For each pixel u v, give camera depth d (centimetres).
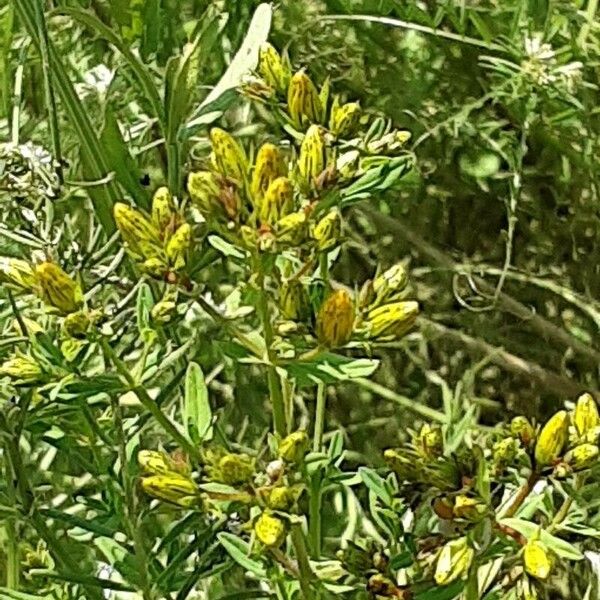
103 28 34
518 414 46
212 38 35
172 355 25
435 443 23
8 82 38
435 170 48
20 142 37
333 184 24
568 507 24
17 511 27
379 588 24
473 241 48
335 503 39
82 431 27
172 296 24
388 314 23
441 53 48
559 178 47
